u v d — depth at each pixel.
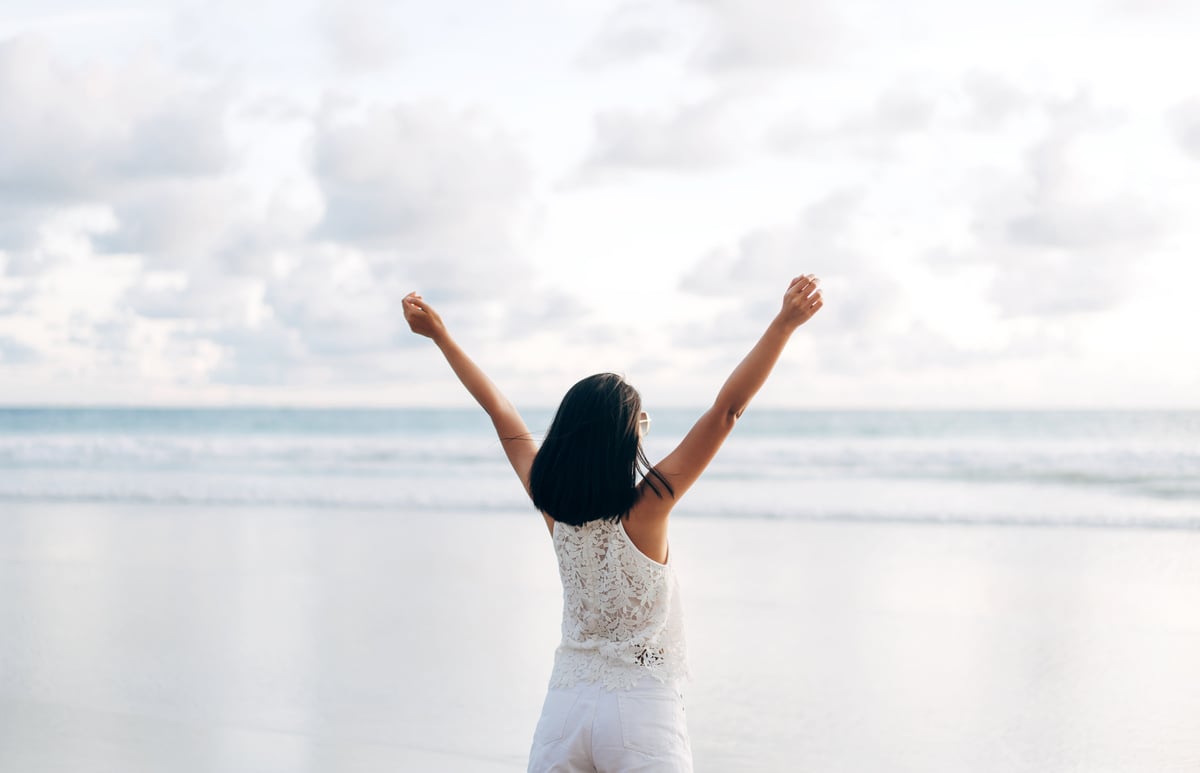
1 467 22.52
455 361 2.86
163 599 8.26
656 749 2.32
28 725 5.23
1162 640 6.78
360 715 5.36
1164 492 15.95
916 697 5.61
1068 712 5.33
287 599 8.24
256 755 4.79
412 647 6.73
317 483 18.39
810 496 15.95
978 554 10.26
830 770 4.56
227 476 20.11
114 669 6.26
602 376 2.50
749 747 4.86
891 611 7.66
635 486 2.42
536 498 2.49
